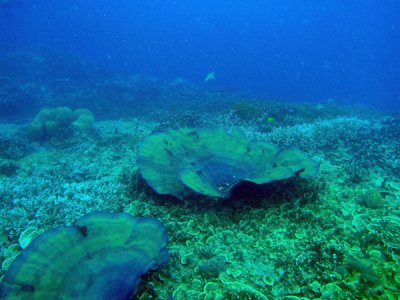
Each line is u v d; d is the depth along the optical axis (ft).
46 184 7.72
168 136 7.34
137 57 84.99
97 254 4.22
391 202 6.17
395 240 4.99
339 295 3.97
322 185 6.66
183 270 4.59
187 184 5.43
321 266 4.52
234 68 83.66
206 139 7.40
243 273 4.50
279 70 88.22
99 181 7.54
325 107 16.12
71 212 6.18
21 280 3.64
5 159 10.16
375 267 4.44
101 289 3.78
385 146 9.63
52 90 26.86
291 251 4.92
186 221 5.63
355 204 6.14
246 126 12.28
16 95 24.23
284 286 4.24
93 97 24.99
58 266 3.92
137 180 6.97
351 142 9.80
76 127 12.21
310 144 9.43
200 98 26.05
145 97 26.32
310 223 5.51
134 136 11.57
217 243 5.14
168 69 69.26
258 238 5.24
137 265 4.11
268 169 6.15
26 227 5.87
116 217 4.78
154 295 4.10
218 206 5.91
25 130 13.93
